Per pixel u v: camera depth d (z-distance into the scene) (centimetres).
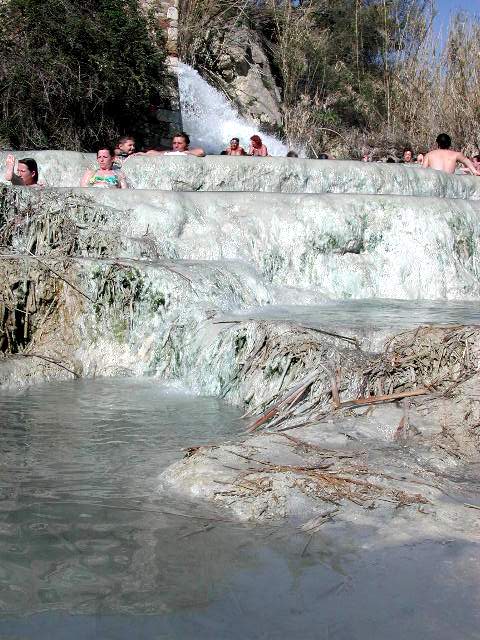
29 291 702
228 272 799
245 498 346
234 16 2386
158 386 643
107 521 328
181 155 1121
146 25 1892
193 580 273
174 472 386
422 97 2258
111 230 846
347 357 534
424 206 968
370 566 284
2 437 473
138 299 718
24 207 812
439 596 262
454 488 369
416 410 472
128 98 1786
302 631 239
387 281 948
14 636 236
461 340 532
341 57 2773
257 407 536
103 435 481
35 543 305
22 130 1656
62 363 678
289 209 938
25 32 1664
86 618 247
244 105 2297
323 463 386
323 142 2417
